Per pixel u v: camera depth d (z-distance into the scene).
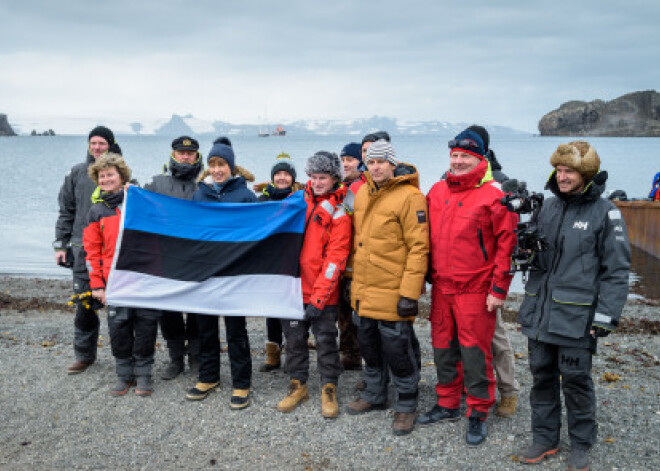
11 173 54.22
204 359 5.03
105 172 5.03
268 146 188.88
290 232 4.83
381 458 4.07
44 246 18.59
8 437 4.44
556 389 3.93
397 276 4.27
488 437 4.29
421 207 4.23
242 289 4.87
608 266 3.50
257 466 4.02
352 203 4.73
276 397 5.07
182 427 4.55
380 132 5.61
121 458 4.16
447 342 4.36
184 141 5.25
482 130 4.84
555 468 3.87
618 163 78.62
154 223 4.98
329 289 4.60
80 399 5.04
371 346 4.57
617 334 7.92
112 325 5.00
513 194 3.79
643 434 4.33
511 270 3.85
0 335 7.56
